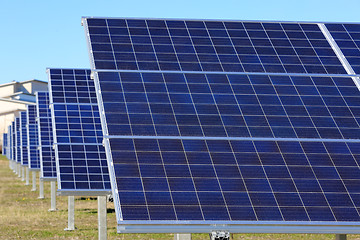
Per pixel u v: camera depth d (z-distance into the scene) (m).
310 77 28.23
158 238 44.72
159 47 28.80
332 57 29.78
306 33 31.36
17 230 48.22
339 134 25.08
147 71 27.05
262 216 20.62
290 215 20.84
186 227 19.95
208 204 20.80
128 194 20.73
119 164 21.94
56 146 37.66
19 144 97.19
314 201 21.56
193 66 27.94
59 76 46.09
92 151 37.66
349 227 20.73
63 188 33.97
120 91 25.61
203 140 23.78
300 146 24.11
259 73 28.02
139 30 29.78
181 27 30.48
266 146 23.88
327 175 22.81
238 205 20.95
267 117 25.55
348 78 28.42
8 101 171.75
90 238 44.12
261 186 21.91
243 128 24.75
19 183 100.06
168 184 21.39
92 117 41.94
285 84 27.61
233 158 23.05
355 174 22.98
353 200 21.78
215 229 20.09
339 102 26.89
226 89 26.75
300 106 26.36
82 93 44.72
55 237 44.62
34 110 75.44
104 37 28.88
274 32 31.08
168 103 25.45
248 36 30.53
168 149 22.98
